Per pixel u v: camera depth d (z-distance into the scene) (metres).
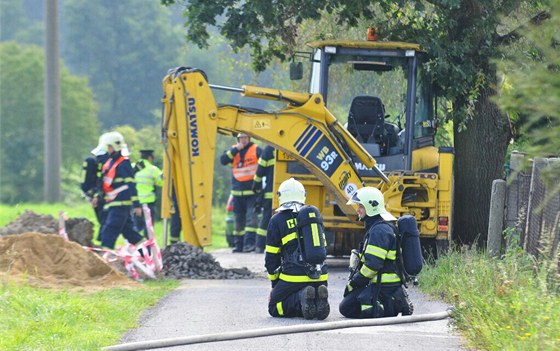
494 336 25.39
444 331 28.34
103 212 49.88
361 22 58.06
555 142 18.25
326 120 45.53
